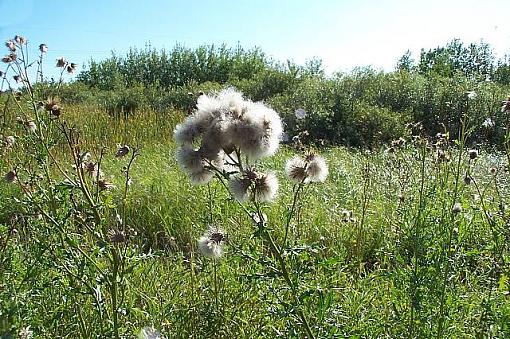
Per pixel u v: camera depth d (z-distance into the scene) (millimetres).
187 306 544
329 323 397
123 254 428
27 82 511
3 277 465
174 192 1007
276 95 3219
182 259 713
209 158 359
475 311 500
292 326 392
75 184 412
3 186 676
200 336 505
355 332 453
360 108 2539
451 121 2457
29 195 470
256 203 363
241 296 541
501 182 1002
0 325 336
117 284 420
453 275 482
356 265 707
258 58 5758
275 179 367
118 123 2211
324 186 1146
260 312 514
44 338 442
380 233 808
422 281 463
